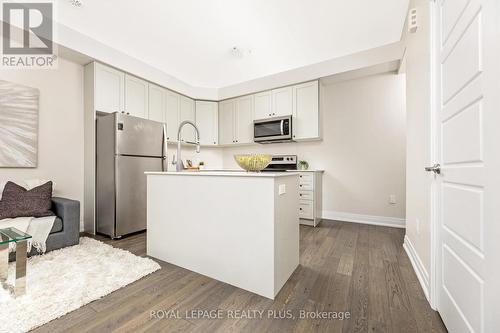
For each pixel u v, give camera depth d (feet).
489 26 2.70
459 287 3.51
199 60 11.40
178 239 6.44
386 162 11.26
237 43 9.84
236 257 5.36
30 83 8.66
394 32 9.04
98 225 9.62
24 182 8.02
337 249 7.81
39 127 8.86
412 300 4.79
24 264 4.71
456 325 3.57
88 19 8.22
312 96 11.94
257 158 5.61
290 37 9.39
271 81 13.05
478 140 2.98
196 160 15.65
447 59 4.02
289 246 5.75
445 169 4.10
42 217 7.27
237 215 5.34
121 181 9.21
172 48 10.25
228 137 14.90
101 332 3.81
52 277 5.44
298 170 12.13
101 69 9.85
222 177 5.57
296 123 12.41
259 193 5.01
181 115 13.93
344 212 12.25
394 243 8.45
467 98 3.27
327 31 8.95
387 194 11.23
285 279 5.49
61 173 9.45
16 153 8.23
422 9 5.52
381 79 11.32
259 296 4.95
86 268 5.96
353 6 7.55
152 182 7.11
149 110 11.89
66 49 8.74
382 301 4.75
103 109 9.89
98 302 4.65
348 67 10.78
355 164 11.98
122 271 5.84
